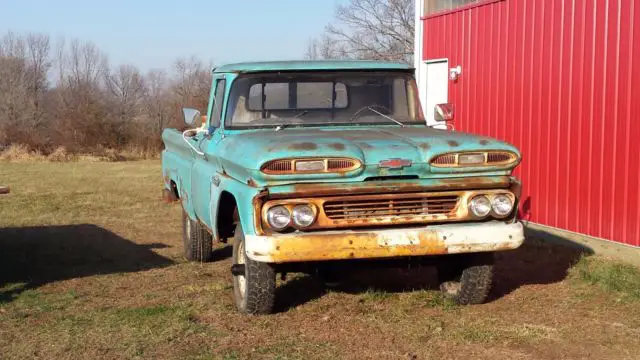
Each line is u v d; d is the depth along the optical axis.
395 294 6.69
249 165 5.26
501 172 5.62
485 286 6.18
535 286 6.95
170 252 9.25
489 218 5.65
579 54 8.75
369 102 6.74
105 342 5.52
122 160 33.16
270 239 5.21
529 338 5.41
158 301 6.70
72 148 33.72
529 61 9.62
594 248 8.38
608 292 6.61
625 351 5.15
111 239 10.27
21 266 8.41
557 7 9.09
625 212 8.13
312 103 6.62
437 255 5.87
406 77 6.87
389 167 5.33
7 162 30.47
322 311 6.18
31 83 43.53
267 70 6.55
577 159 8.81
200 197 6.99
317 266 5.88
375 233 5.33
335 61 6.85
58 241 10.12
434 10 11.94
